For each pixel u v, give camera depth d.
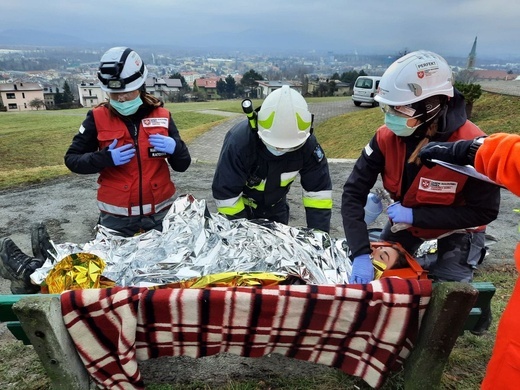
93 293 1.46
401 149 1.96
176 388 1.99
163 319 1.54
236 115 21.08
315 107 21.81
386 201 2.54
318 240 2.09
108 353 1.59
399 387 1.95
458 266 2.24
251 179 2.38
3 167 11.21
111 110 2.45
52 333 1.42
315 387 1.99
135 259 1.88
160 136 2.47
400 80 1.74
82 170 2.42
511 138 1.20
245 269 1.81
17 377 2.12
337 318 1.54
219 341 1.62
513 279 3.16
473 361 2.20
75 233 4.15
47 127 18.88
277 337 1.61
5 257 1.94
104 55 2.32
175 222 2.08
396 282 1.51
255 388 1.98
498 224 4.27
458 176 1.83
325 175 2.41
